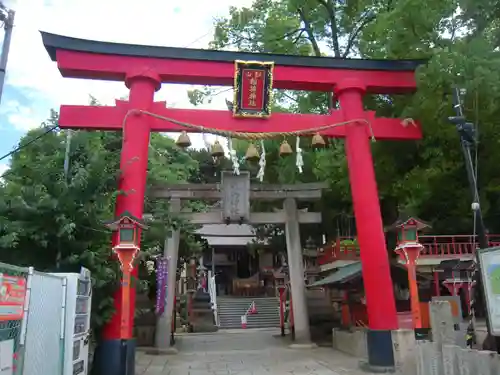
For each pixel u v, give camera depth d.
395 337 12.28
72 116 12.20
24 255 9.75
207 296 34.19
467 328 11.93
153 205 17.19
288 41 21.94
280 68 13.56
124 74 12.89
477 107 12.83
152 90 12.91
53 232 9.59
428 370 8.68
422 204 16.88
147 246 13.38
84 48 12.60
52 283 7.33
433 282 18.09
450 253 17.66
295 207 19.00
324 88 14.12
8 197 9.78
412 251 10.95
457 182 16.03
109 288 10.58
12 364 5.76
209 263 46.00
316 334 21.44
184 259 23.41
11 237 9.03
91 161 10.55
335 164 18.55
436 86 13.01
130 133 12.16
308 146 21.92
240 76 12.98
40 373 6.72
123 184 11.68
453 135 13.97
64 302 7.79
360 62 13.84
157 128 12.79
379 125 13.75
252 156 12.02
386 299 11.98
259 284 42.25
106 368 10.20
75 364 8.05
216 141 12.10
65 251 9.88
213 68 13.18
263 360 14.55
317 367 12.85
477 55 13.08
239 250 46.66
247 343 20.11
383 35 16.30
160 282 17.22
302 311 18.14
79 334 8.36
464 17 15.29
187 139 11.80
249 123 13.20
